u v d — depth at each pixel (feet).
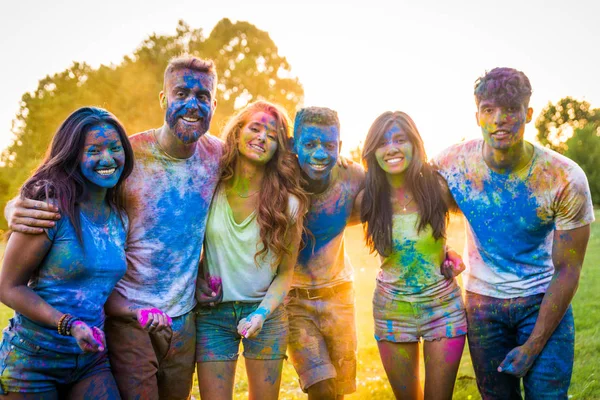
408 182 14.87
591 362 21.20
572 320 14.56
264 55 93.04
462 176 14.96
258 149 13.96
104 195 12.73
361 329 27.63
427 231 14.88
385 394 19.58
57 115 81.82
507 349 15.01
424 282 15.03
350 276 16.51
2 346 12.03
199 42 91.20
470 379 20.51
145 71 85.35
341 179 15.43
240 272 14.23
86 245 12.03
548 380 14.08
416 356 15.47
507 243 14.70
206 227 14.30
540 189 14.19
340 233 15.81
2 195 69.72
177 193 13.82
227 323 14.37
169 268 13.76
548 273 14.69
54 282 11.89
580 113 164.45
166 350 13.82
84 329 11.22
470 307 15.21
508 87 13.67
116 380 13.52
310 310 15.89
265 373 14.43
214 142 14.61
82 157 12.12
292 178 14.38
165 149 13.80
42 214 11.48
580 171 14.02
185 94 13.52
